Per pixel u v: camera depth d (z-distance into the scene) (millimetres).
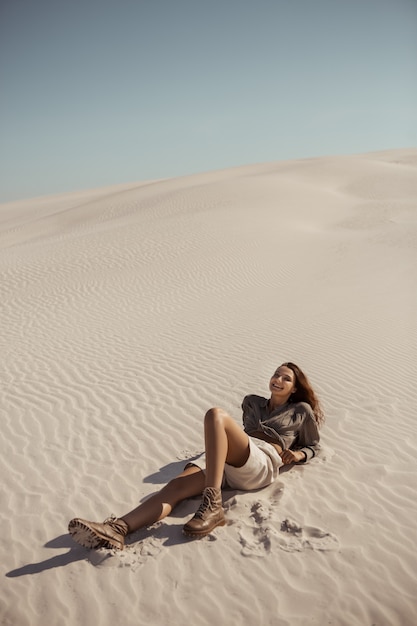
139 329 12602
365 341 10703
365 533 4426
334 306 14148
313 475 5375
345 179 47188
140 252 21516
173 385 8320
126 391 8117
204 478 4867
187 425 6777
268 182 39344
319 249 22812
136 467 5680
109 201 42594
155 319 13711
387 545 4273
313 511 4754
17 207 68188
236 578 3971
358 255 21438
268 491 5109
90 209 40812
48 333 12500
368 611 3639
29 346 11297
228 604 3732
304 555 4176
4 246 34094
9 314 14758
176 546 4336
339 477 5324
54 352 10672
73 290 17250
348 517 4648
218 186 36938
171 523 4641
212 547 4309
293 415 5469
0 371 9453
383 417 6895
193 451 6016
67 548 4387
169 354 10148
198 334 11766
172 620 3617
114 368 9359
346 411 7125
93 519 4766
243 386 8180
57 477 5516
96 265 20141
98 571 4090
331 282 17672
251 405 5641
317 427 5582
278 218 28625
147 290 17156
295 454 5352
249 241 23203
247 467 4871
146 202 36781
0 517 4836
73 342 11500
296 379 5559
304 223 28828
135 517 4480
